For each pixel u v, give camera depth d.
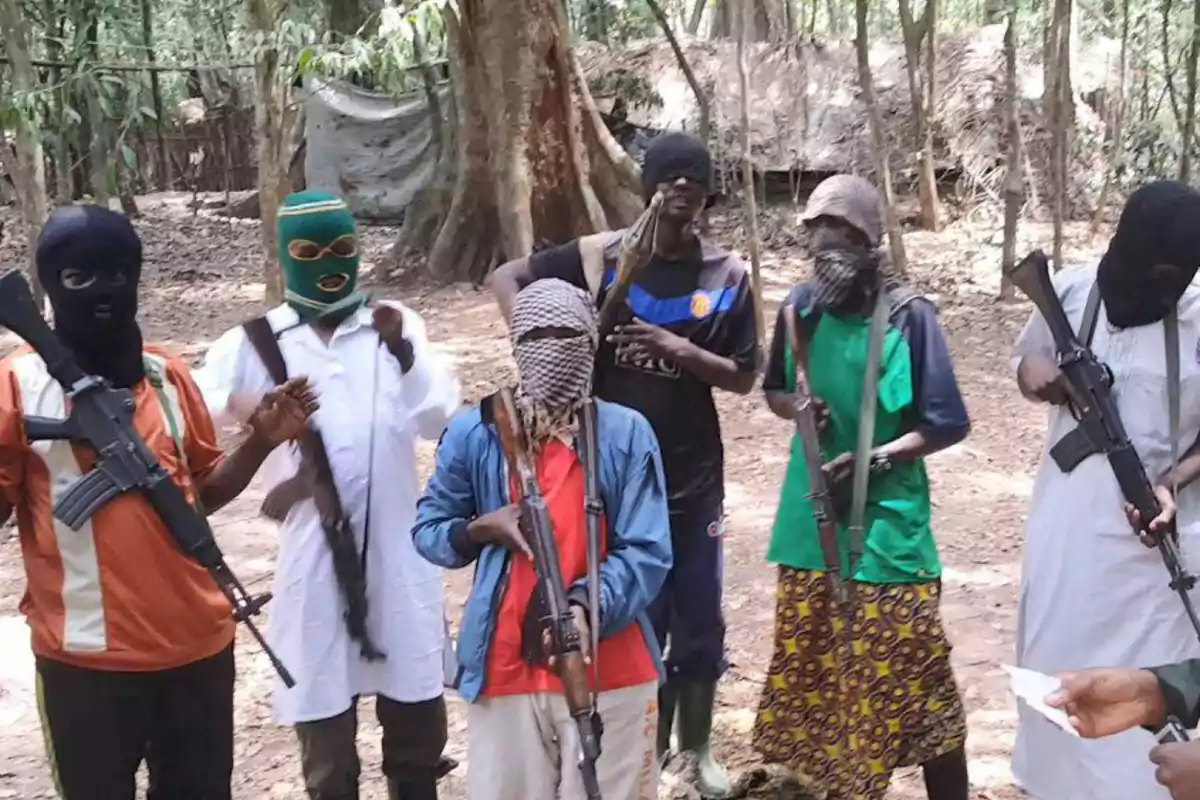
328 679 3.40
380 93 18.55
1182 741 2.07
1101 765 3.26
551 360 2.83
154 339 11.48
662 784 4.04
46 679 2.89
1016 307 12.29
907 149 17.47
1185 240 3.10
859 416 3.49
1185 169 13.20
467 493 2.98
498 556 2.90
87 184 18.97
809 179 17.67
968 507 7.15
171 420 2.93
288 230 3.36
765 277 14.10
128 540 2.80
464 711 4.76
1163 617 3.25
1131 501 3.15
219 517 6.95
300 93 18.28
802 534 3.64
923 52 17.89
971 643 5.33
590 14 22.66
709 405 3.88
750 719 4.67
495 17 13.18
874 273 3.52
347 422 3.39
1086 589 3.32
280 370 3.39
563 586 2.73
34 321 2.72
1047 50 12.84
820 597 3.63
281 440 2.99
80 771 2.92
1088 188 17.23
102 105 11.93
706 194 3.71
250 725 4.68
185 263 15.57
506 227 13.52
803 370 3.57
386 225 18.58
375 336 3.47
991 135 17.33
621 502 2.91
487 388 9.52
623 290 3.59
